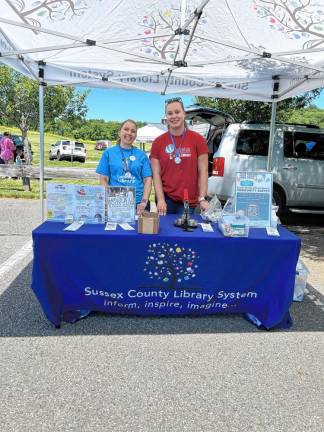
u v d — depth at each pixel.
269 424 2.10
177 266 2.93
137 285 2.98
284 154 6.62
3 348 2.73
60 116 16.41
